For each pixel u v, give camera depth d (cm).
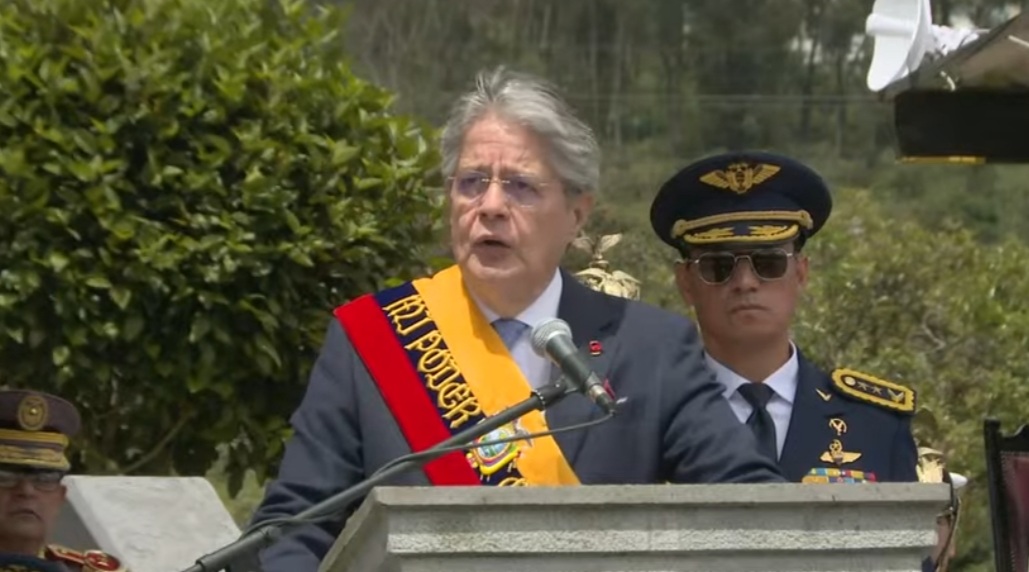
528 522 865
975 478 2842
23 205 1828
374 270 1941
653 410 1132
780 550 884
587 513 871
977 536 2827
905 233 3362
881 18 1670
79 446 1912
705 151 7662
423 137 2003
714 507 879
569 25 7969
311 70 1958
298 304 1905
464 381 1145
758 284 1310
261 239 1883
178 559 1769
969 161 1648
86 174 1848
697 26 8062
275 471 1933
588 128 1175
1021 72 1586
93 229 1850
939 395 2980
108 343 1856
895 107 1642
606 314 1170
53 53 1891
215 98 1906
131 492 1797
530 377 1156
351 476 1140
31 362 1855
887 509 893
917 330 3105
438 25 7588
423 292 1187
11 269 1823
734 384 1319
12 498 1479
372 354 1159
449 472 1120
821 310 3039
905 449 1308
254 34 1948
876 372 2980
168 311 1856
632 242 3912
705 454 1118
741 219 1316
